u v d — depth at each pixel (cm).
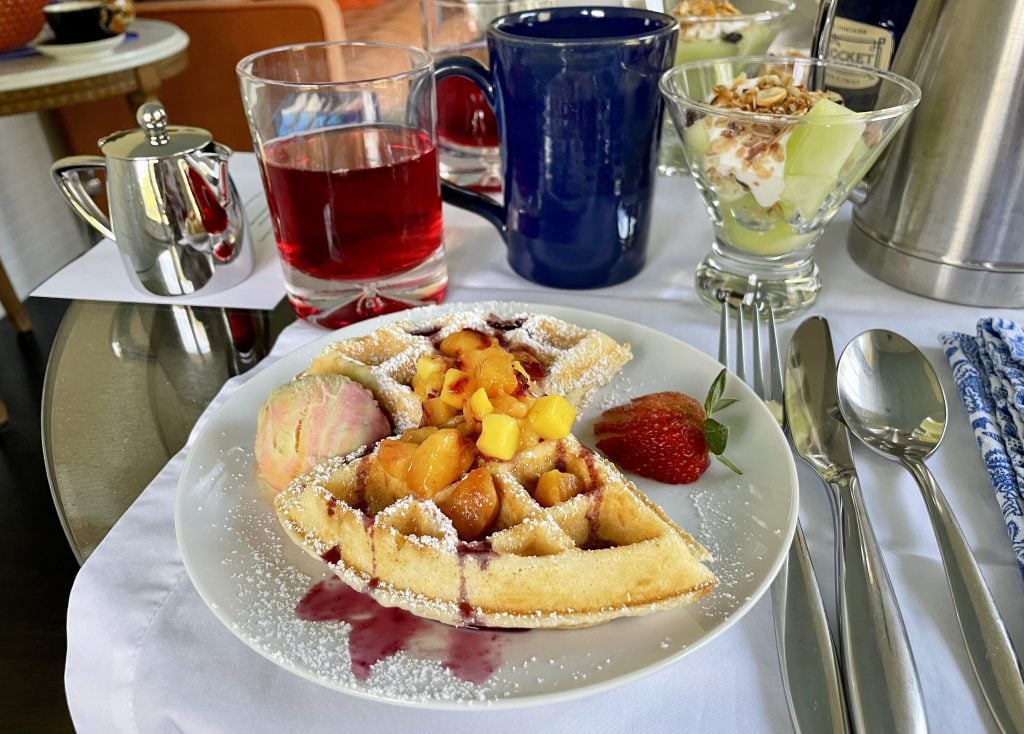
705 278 110
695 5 147
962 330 97
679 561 57
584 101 94
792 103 102
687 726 51
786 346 96
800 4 163
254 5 248
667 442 71
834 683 52
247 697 53
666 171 152
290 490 66
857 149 89
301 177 93
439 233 107
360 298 103
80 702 59
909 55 100
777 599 59
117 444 84
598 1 156
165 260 109
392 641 55
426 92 99
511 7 146
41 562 72
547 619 55
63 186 115
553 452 72
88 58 188
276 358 96
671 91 96
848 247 119
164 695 53
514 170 105
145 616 59
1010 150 91
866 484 73
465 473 70
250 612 56
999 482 70
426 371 80
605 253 108
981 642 55
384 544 60
